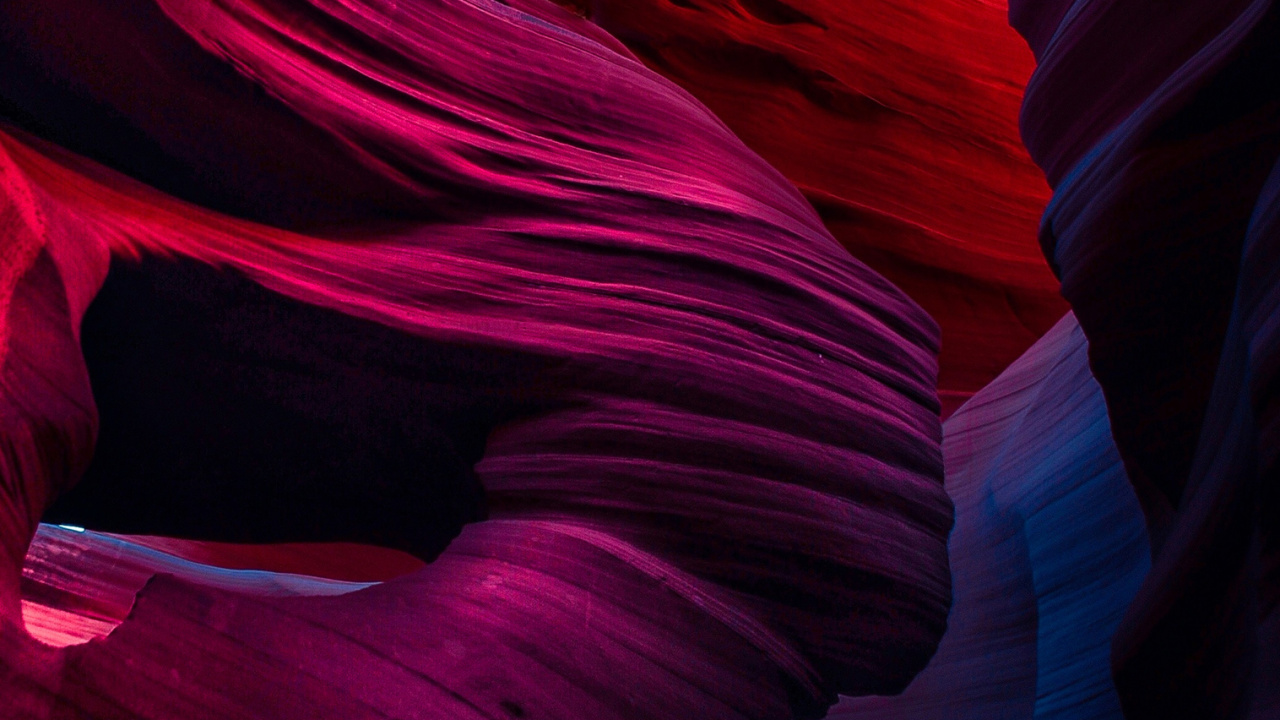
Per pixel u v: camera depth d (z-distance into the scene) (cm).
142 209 423
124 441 430
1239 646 267
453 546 425
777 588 481
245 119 450
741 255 597
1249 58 333
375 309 451
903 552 562
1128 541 506
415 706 328
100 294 395
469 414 476
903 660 531
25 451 314
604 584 415
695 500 476
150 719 282
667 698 396
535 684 359
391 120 512
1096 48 495
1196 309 373
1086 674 472
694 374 515
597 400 484
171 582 311
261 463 459
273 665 314
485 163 548
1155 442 405
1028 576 584
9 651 262
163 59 423
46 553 573
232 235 439
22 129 417
